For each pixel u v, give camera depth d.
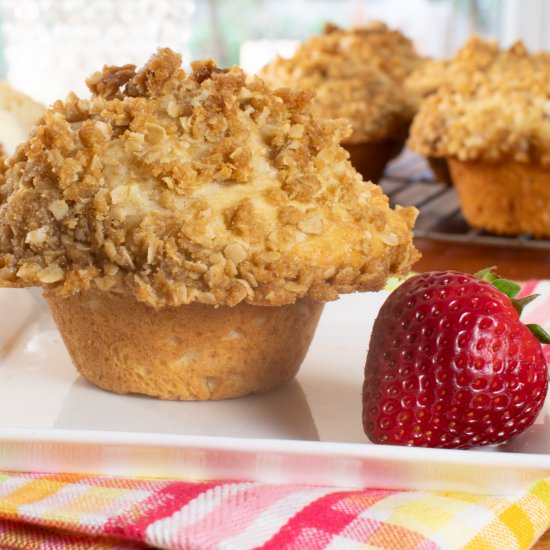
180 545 0.43
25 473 0.47
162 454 0.46
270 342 0.50
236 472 0.46
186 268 0.47
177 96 0.49
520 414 0.47
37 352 0.53
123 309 0.49
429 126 0.74
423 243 0.74
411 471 0.46
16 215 0.48
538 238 0.75
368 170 0.85
